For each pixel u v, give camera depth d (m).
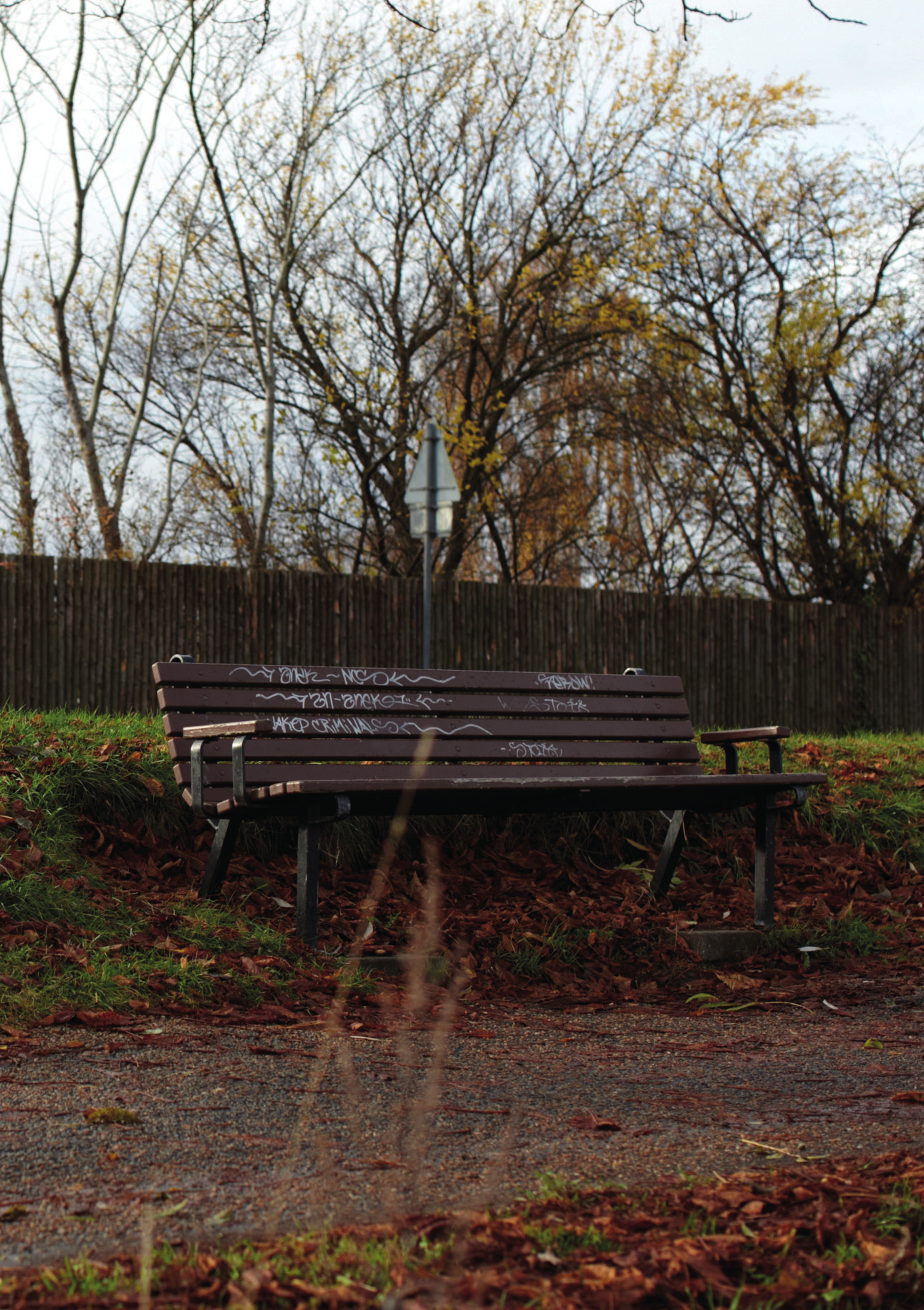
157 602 11.42
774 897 5.12
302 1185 2.18
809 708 14.98
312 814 4.27
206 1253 1.83
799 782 4.88
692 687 14.18
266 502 14.02
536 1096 2.92
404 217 16.73
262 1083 2.89
